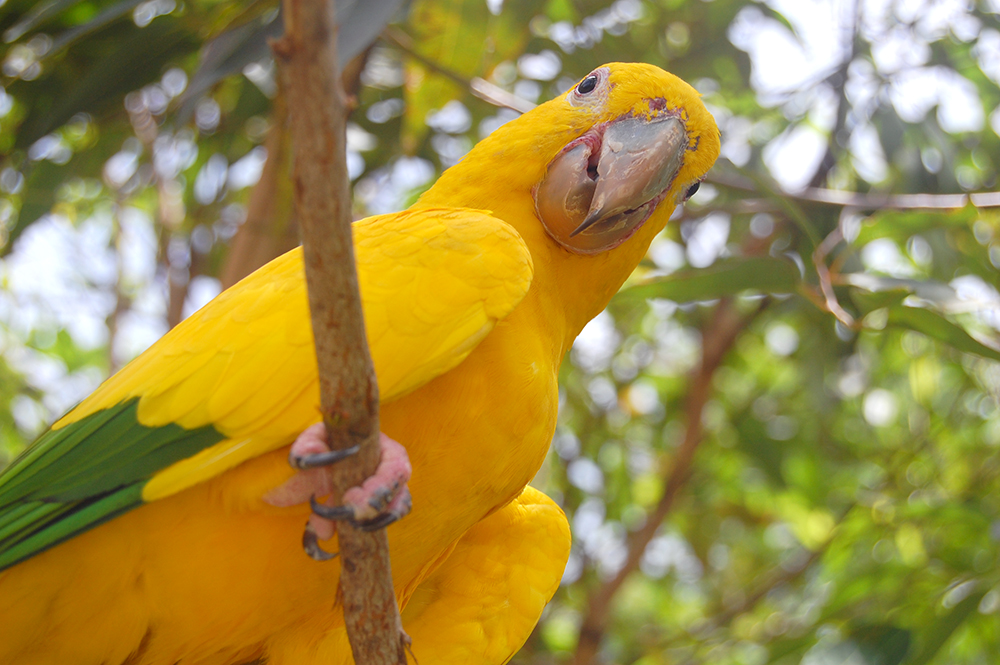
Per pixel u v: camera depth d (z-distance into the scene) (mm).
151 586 427
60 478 423
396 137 721
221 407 418
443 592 482
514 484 446
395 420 428
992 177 757
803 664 624
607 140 463
